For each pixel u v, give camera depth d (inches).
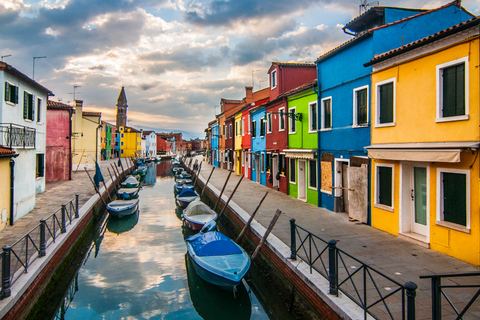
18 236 389.4
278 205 550.9
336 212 480.1
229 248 340.8
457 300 209.2
